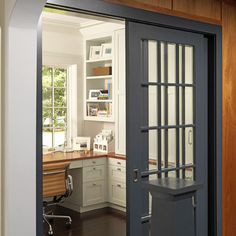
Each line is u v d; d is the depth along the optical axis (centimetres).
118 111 502
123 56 489
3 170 187
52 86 549
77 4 221
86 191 493
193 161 304
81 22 529
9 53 178
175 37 285
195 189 96
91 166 495
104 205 520
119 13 243
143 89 266
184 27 287
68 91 564
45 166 405
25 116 186
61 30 536
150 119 271
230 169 332
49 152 514
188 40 296
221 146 321
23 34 180
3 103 185
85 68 555
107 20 288
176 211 93
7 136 183
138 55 261
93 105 565
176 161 289
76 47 554
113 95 508
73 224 451
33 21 179
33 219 193
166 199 94
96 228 437
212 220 317
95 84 568
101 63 569
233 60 334
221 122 321
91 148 562
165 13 272
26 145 187
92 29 532
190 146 302
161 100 278
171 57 285
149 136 271
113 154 507
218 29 317
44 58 524
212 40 317
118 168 493
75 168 495
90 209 507
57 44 534
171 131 286
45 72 541
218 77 317
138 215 262
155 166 275
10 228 184
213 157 316
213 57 316
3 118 185
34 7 173
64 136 565
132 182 259
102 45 539
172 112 286
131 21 255
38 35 203
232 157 334
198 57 305
